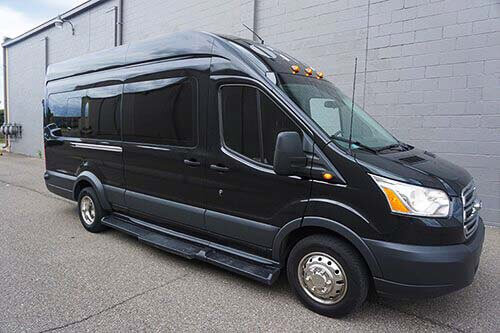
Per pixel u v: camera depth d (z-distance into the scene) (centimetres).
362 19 670
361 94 680
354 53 684
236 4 856
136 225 495
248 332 300
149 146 452
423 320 321
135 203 480
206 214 394
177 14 1007
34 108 1712
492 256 462
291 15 764
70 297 353
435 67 603
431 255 275
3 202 756
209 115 385
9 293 359
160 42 448
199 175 397
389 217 283
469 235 305
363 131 371
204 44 399
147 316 321
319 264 322
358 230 295
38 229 572
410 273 279
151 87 450
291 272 342
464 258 281
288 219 332
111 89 510
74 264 433
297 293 340
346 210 299
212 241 405
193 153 401
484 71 563
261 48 396
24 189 896
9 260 442
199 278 398
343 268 309
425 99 616
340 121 359
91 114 547
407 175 289
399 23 631
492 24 551
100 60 538
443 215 282
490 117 564
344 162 301
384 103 657
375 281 294
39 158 1641
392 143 379
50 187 646
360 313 330
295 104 332
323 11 718
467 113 582
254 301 349
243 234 366
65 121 607
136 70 472
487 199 579
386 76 651
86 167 559
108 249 485
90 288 372
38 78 1677
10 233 550
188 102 406
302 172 319
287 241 348
